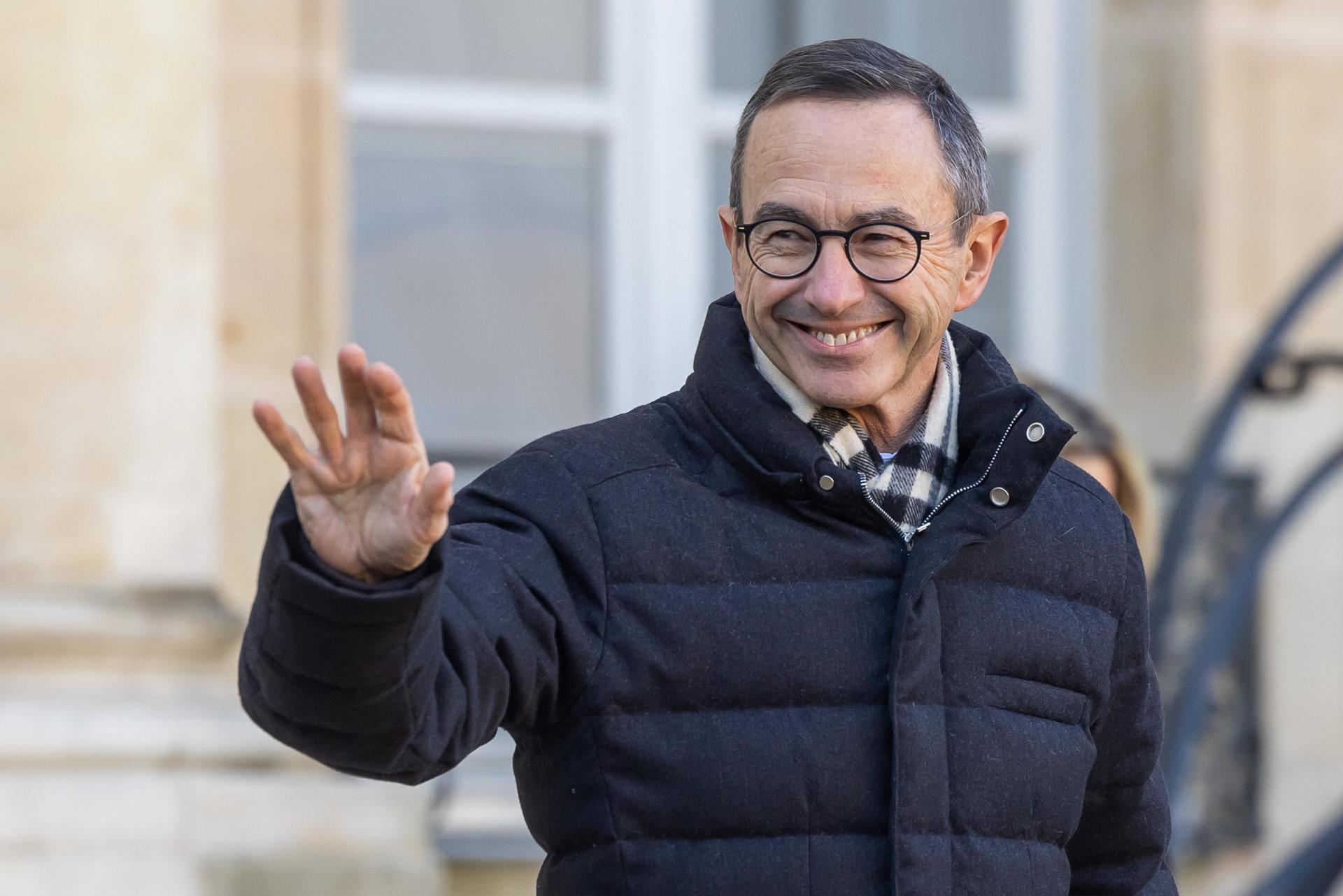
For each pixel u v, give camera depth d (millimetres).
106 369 11320
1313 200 14062
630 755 5586
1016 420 5969
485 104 13875
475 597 5371
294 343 12328
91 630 11055
